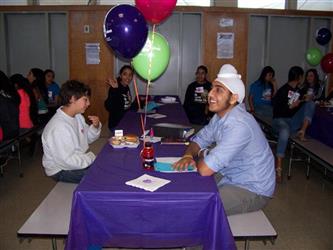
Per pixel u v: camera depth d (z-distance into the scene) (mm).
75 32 5895
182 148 2355
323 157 3266
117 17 2227
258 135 1993
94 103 6070
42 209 2002
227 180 2100
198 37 6148
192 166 1906
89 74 6004
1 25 5941
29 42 6172
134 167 1913
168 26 6062
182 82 6270
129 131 2896
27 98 4234
